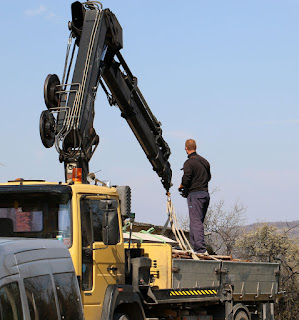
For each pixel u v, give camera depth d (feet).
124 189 32.14
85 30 35.50
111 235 28.25
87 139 33.47
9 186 27.61
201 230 42.47
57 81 33.91
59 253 18.66
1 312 14.89
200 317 40.16
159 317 36.91
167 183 47.93
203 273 38.88
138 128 42.83
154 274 36.24
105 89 39.78
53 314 17.44
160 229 67.72
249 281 43.68
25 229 27.25
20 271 16.16
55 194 27.53
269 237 87.76
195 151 43.65
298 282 83.87
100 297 29.48
